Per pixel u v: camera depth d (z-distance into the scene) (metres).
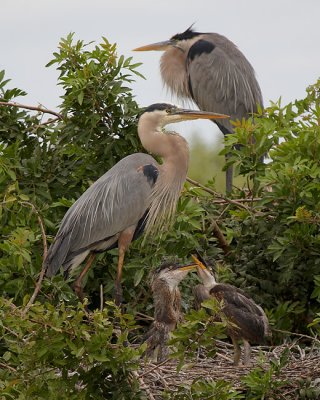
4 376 9.60
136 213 13.30
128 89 13.52
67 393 9.30
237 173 13.66
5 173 13.02
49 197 13.38
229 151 13.76
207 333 9.27
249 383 10.45
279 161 13.20
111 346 9.31
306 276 13.06
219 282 13.08
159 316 12.42
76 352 9.07
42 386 9.20
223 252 13.91
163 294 12.41
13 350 9.41
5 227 12.64
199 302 12.53
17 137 14.02
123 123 13.98
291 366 11.12
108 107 13.59
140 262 13.03
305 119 14.39
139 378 10.09
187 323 9.28
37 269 12.59
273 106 14.31
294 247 12.67
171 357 9.37
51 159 13.70
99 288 13.68
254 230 13.43
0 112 14.01
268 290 13.36
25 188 13.37
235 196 14.60
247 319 11.90
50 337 9.09
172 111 13.73
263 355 11.52
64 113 13.62
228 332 11.98
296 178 12.80
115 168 13.50
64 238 12.73
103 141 13.68
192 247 13.15
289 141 13.25
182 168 13.56
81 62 13.85
